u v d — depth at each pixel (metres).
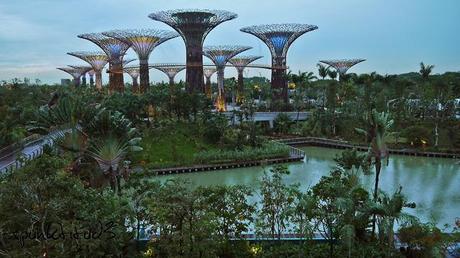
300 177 38.28
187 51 70.81
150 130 52.12
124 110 52.41
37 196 12.38
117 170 21.02
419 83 73.94
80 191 13.59
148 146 47.19
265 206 18.41
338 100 70.62
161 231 16.08
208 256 15.17
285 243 18.58
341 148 55.59
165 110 60.06
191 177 39.91
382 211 16.09
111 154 20.80
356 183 19.34
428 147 50.59
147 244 16.48
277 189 18.33
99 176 20.98
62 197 12.88
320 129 62.78
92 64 101.31
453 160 46.59
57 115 21.66
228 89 99.94
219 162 44.31
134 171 20.77
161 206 15.02
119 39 74.75
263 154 46.56
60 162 15.48
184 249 14.97
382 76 80.38
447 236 17.95
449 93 57.22
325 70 89.75
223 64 81.62
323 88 78.62
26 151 36.72
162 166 41.91
